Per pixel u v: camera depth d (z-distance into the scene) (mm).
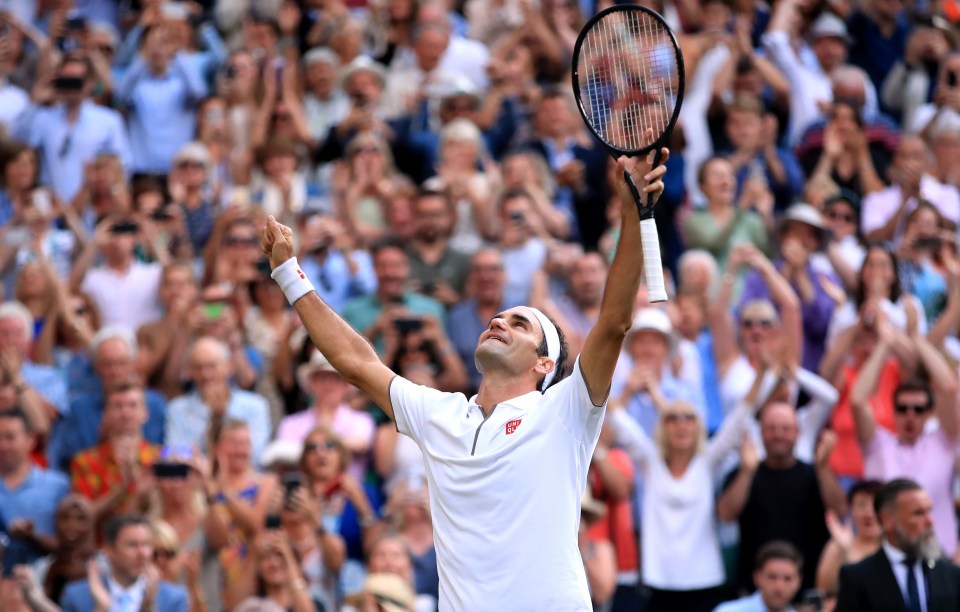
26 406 37250
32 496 35406
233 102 51344
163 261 43531
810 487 35750
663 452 36312
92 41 55094
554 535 18266
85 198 47844
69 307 41312
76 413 38125
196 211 46375
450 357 38938
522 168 45281
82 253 44031
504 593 18156
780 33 54531
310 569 33438
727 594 35781
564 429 18484
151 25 54156
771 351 39375
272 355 41000
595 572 34406
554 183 47906
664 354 39062
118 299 42781
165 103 53031
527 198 44844
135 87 53250
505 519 18312
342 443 35500
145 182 46969
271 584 32094
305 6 56719
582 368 18406
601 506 34812
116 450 35594
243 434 35000
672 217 47500
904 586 30453
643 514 36094
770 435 35844
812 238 44719
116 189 47438
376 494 37438
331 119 52812
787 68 54000
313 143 50719
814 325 42438
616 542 35875
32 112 50812
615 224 47031
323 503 35125
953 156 50812
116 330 38812
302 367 39781
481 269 41062
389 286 41531
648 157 18266
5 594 31594
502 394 19141
